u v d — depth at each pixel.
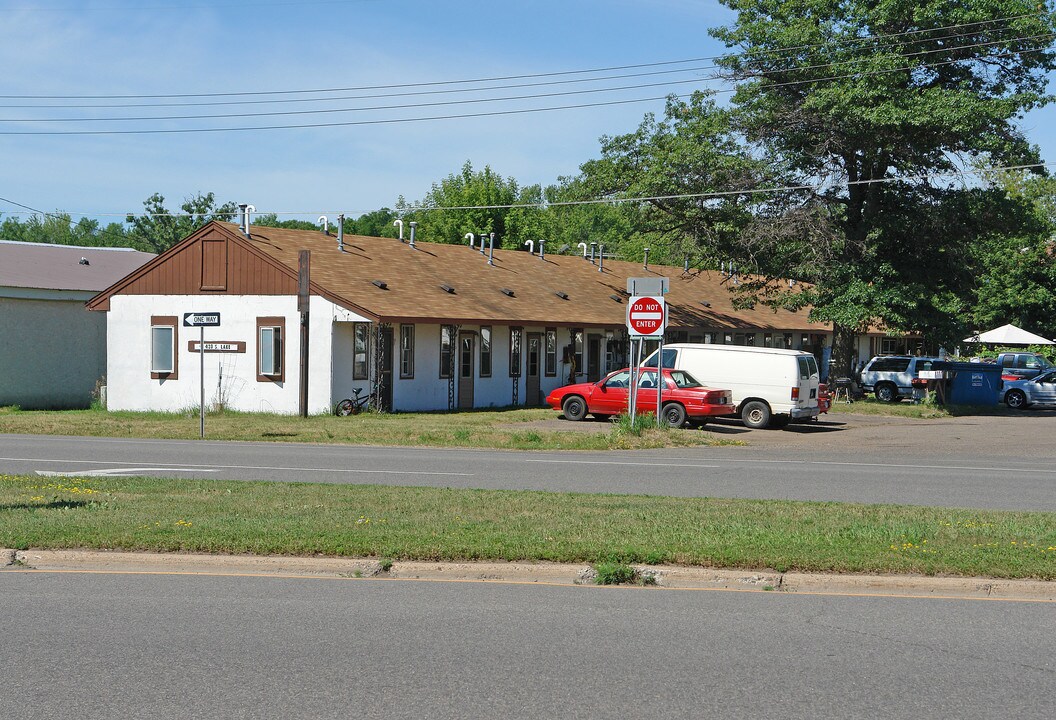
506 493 13.28
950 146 36.38
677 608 8.13
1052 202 72.06
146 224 77.94
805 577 8.89
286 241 33.56
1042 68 35.75
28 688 6.08
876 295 36.84
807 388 28.55
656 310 23.70
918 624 7.75
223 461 18.25
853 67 35.22
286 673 6.38
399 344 31.70
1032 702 6.00
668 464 18.94
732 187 38.72
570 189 42.84
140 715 5.64
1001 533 10.48
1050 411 38.56
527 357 37.03
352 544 9.58
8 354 35.16
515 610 8.01
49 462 17.69
